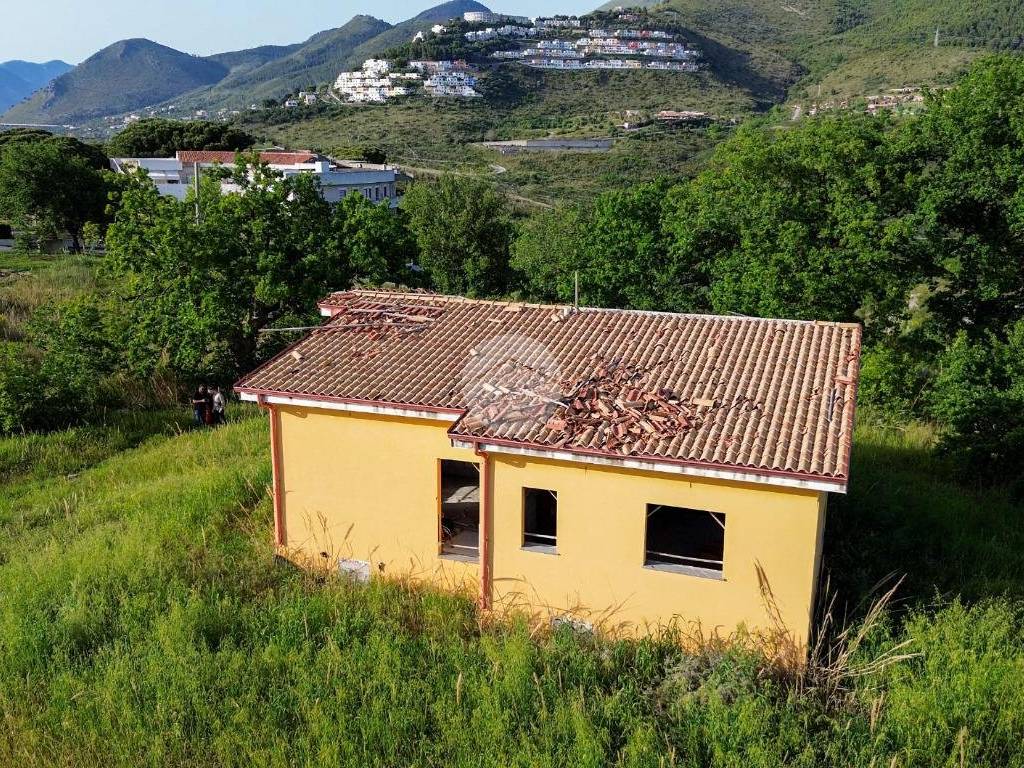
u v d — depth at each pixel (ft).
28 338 87.71
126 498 52.80
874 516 46.96
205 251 78.84
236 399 80.43
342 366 41.86
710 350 41.06
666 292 97.14
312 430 40.98
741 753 28.30
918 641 33.40
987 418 56.95
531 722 29.91
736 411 35.45
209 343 81.15
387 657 33.40
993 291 74.95
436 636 35.94
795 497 32.48
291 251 84.43
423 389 38.83
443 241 157.07
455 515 44.16
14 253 156.76
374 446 39.96
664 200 101.19
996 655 32.45
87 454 65.10
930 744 28.66
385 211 90.02
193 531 46.01
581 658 33.35
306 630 35.01
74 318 80.28
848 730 29.17
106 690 31.76
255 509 48.83
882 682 31.96
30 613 37.78
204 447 63.52
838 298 78.33
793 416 34.83
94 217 174.19
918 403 73.87
